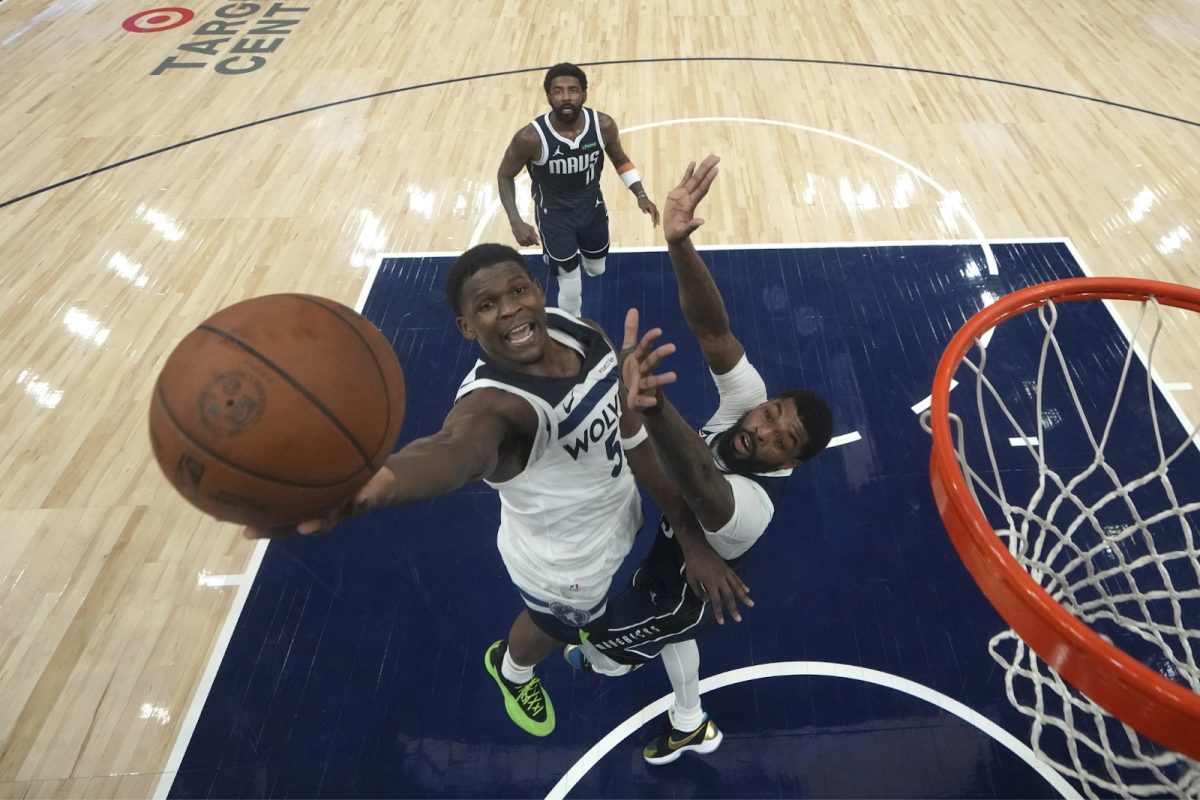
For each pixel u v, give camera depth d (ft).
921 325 15.19
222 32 27.12
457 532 12.21
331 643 10.92
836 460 12.91
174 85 24.06
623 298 16.08
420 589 11.52
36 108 22.97
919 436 13.20
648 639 7.66
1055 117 21.38
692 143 20.83
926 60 24.45
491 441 5.66
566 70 13.01
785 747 9.73
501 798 9.44
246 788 9.56
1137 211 17.89
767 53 25.07
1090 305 15.31
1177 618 9.04
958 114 21.70
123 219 18.58
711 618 7.55
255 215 18.62
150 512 12.53
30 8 29.01
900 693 10.14
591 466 6.56
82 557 11.93
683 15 27.53
